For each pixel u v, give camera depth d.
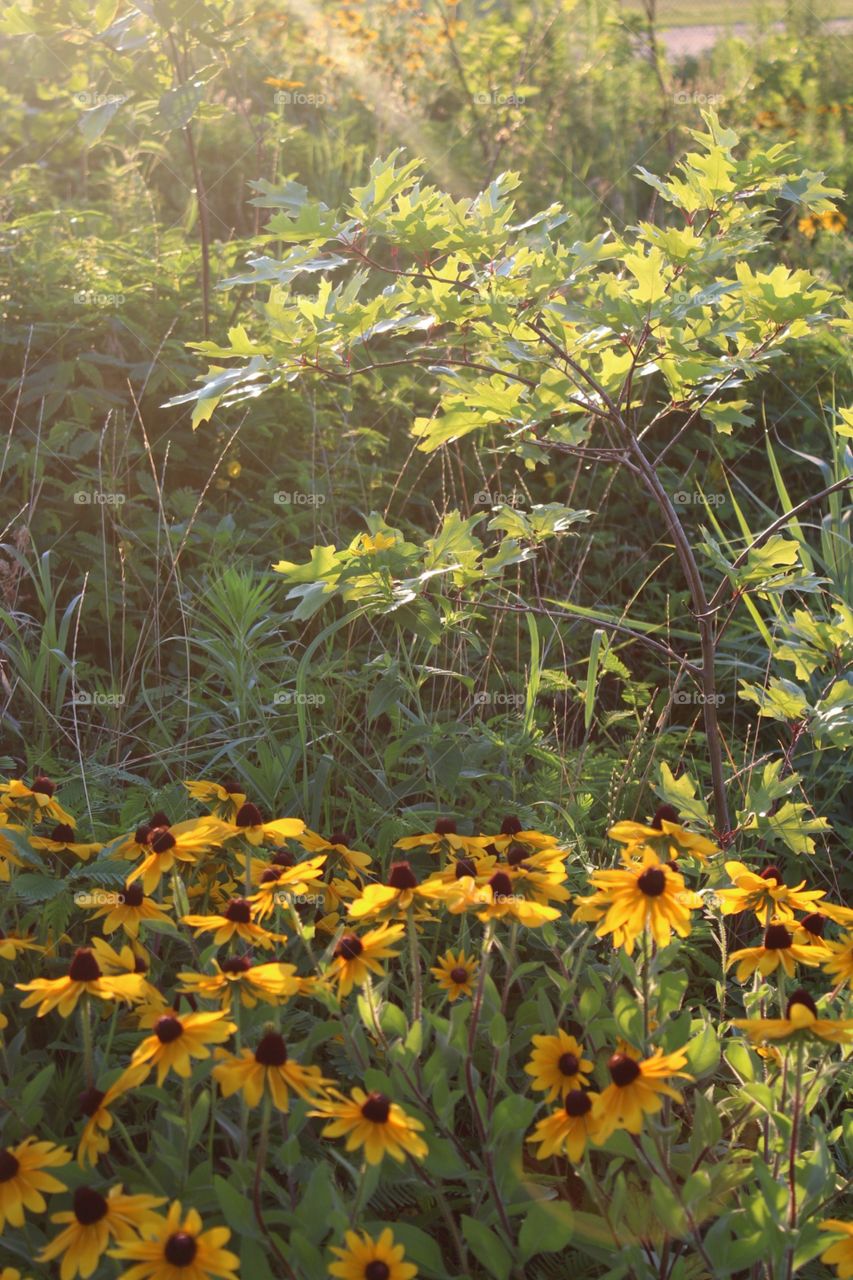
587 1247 1.87
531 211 7.04
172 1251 1.50
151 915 2.18
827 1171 1.87
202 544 4.16
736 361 2.76
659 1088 1.69
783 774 3.62
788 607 4.41
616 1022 2.00
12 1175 1.60
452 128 8.16
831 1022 1.79
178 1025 1.75
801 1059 1.76
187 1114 1.82
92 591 4.02
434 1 9.13
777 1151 1.93
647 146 7.93
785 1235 1.73
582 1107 1.75
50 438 4.08
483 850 2.47
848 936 2.10
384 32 9.05
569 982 2.12
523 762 3.38
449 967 2.27
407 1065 1.88
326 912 2.38
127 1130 2.12
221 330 4.73
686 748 3.88
